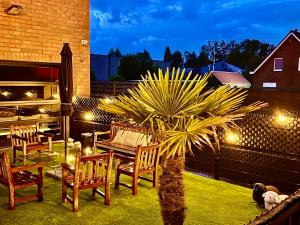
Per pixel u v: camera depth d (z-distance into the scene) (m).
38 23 8.79
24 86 8.80
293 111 5.73
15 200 4.74
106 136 8.62
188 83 2.35
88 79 10.13
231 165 6.53
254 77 28.33
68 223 4.29
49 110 9.34
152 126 2.26
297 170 5.73
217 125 2.32
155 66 24.00
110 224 4.28
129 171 5.36
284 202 2.61
